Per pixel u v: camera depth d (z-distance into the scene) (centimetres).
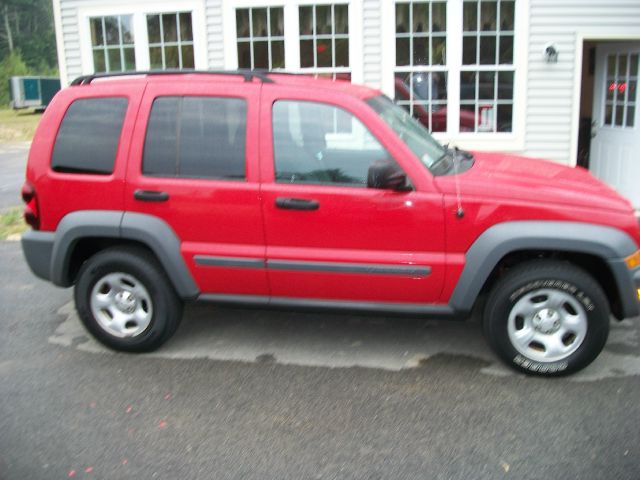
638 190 876
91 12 985
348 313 441
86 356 476
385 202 412
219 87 439
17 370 454
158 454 348
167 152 444
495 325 421
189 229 443
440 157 459
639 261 404
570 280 404
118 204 450
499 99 935
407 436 359
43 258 470
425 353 469
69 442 361
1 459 345
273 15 949
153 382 432
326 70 946
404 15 920
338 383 425
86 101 459
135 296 468
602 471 323
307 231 426
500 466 329
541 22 895
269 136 429
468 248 411
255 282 444
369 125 417
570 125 925
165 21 976
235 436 364
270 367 452
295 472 329
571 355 415
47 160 463
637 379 420
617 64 935
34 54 7456
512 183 416
